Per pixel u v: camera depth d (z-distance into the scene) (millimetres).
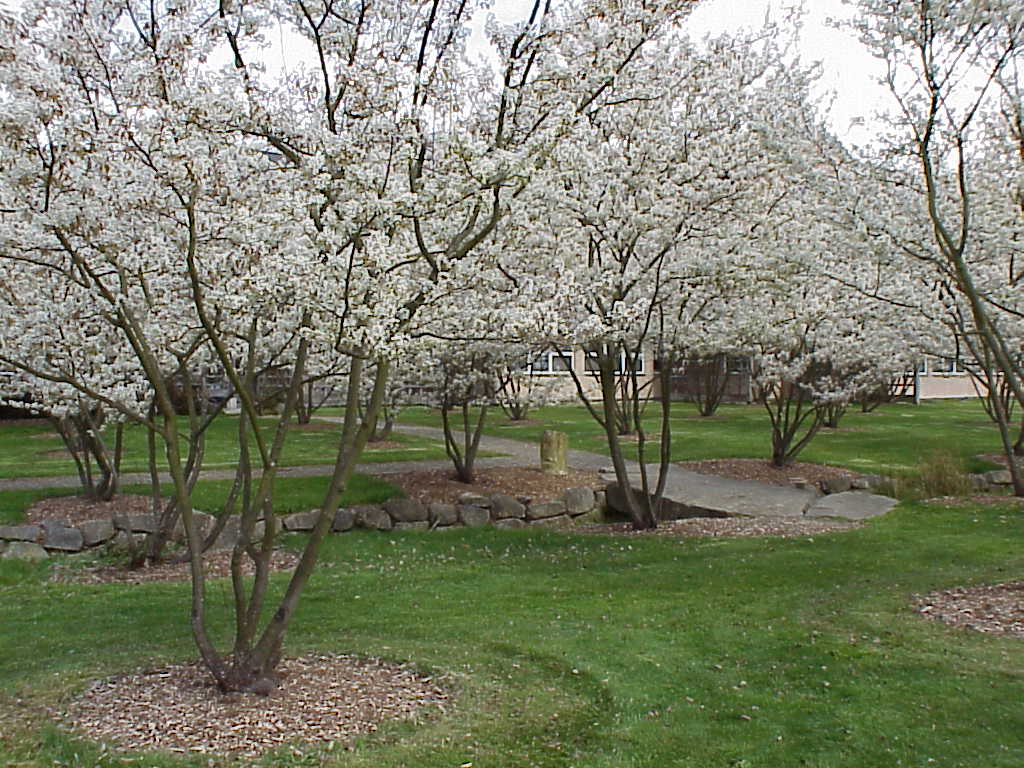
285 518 10625
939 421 23312
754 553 9094
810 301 12398
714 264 10117
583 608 7223
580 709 4992
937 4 6773
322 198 5203
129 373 8992
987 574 7836
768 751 4430
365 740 4527
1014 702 4898
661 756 4387
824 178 8547
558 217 9125
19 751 4430
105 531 9883
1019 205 9133
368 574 8766
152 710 4938
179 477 5133
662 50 9398
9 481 12617
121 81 5477
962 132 7387
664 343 11180
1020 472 14055
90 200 4906
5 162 4797
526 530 11070
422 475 13312
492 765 4277
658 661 5805
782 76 11125
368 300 5137
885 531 9984
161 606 7613
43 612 7473
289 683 5367
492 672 5629
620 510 12727
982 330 7039
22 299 7035
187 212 4957
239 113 5320
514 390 14320
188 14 5824
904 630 6246
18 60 4715
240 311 5723
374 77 5488
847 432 20125
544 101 6219
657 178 9773
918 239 8203
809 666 5609
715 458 15883
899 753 4359
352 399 5391
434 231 6160
